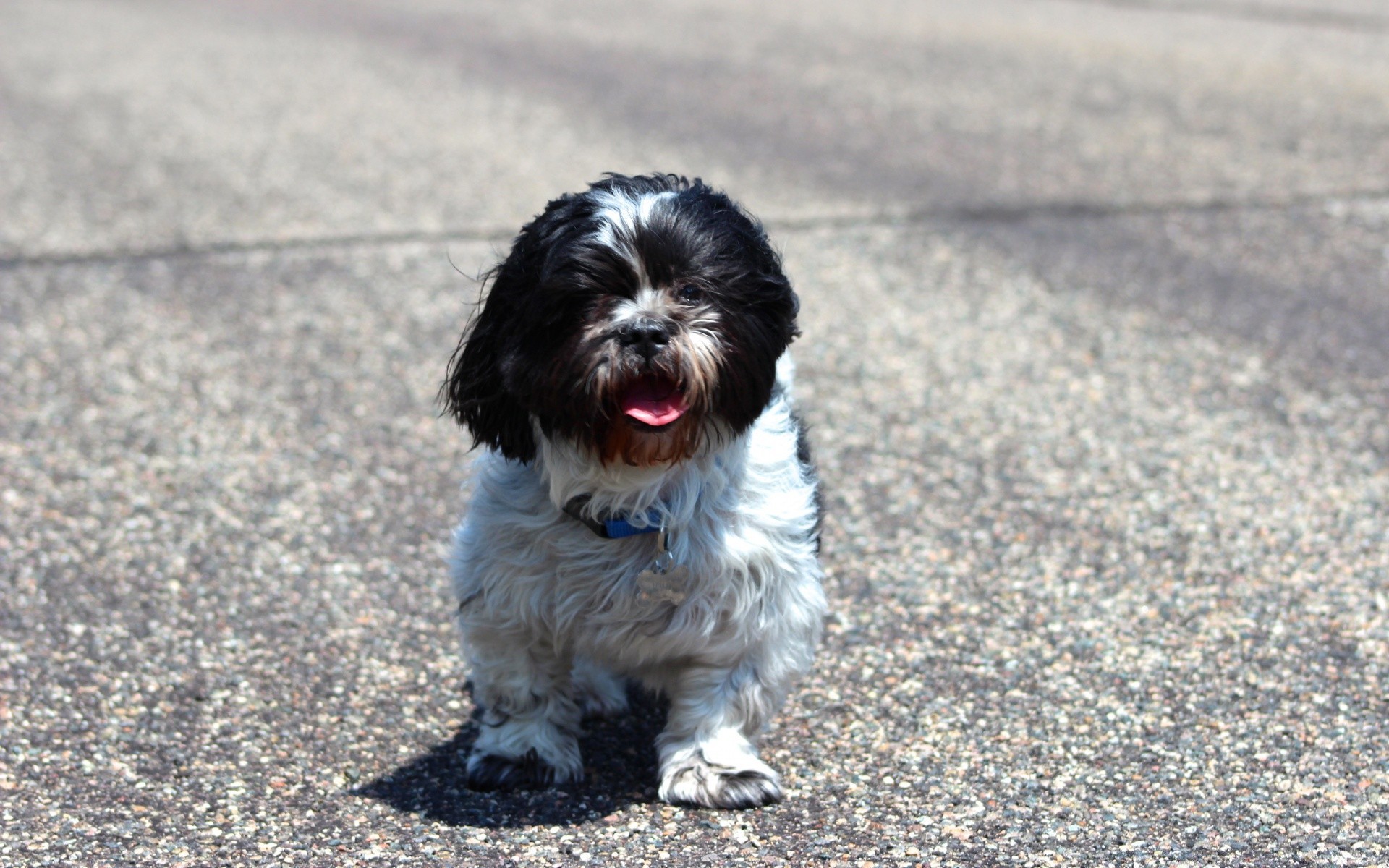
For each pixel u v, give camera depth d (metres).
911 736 4.27
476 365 3.75
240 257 8.59
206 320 7.66
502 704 4.05
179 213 9.37
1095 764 4.11
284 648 4.73
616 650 3.93
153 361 7.13
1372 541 5.39
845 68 13.58
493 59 14.14
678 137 11.11
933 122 11.52
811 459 4.27
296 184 10.01
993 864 3.62
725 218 3.71
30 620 4.84
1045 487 5.90
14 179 10.07
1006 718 4.35
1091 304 7.82
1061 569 5.25
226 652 4.70
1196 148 10.65
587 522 3.76
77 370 7.00
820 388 6.89
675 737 4.02
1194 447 6.21
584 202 3.64
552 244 3.59
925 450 6.27
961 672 4.61
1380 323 7.44
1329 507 5.66
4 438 6.27
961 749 4.19
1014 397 6.77
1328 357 7.05
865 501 5.81
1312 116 11.43
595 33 15.64
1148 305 7.77
